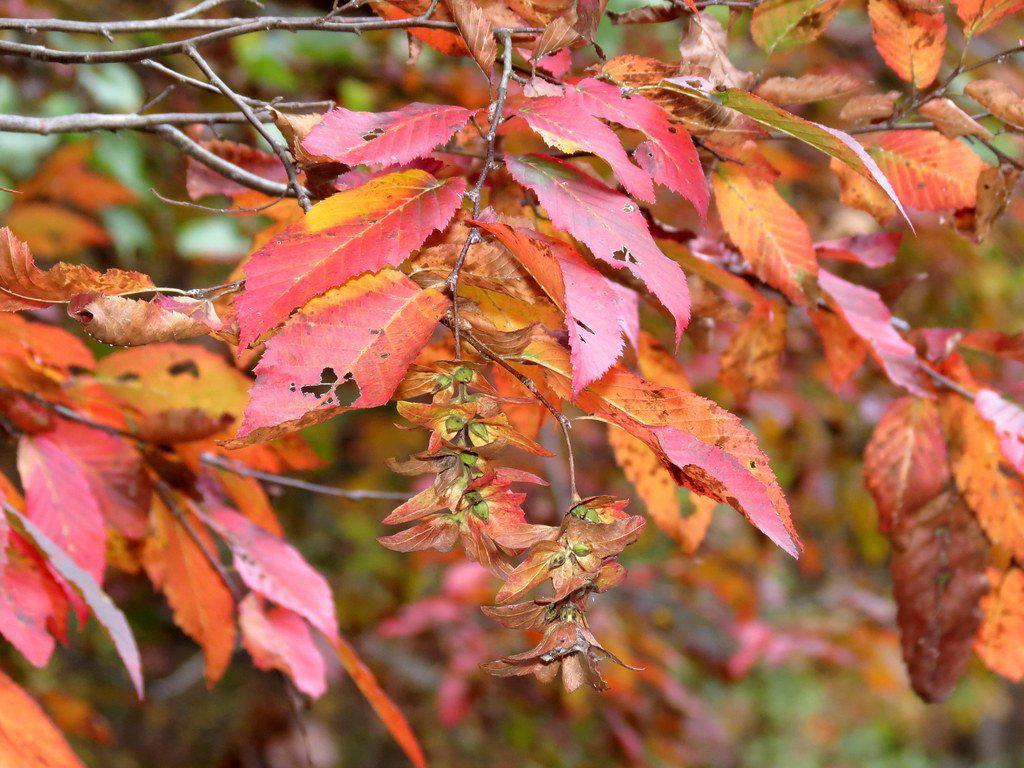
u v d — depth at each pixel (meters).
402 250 0.63
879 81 1.85
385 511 2.38
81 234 1.43
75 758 0.72
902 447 0.82
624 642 1.93
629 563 2.22
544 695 2.04
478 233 0.65
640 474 0.81
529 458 1.94
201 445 0.87
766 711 3.37
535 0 0.68
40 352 0.83
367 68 1.76
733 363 0.84
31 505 0.81
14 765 0.70
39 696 1.51
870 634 2.15
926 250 2.13
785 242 0.75
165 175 1.57
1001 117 0.74
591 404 0.64
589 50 1.10
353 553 2.40
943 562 0.82
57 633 0.79
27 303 0.64
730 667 2.04
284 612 0.86
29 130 0.72
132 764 2.23
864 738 3.98
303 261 0.62
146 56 0.70
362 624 2.32
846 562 2.54
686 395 0.64
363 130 0.65
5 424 0.82
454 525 0.62
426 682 2.36
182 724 2.32
